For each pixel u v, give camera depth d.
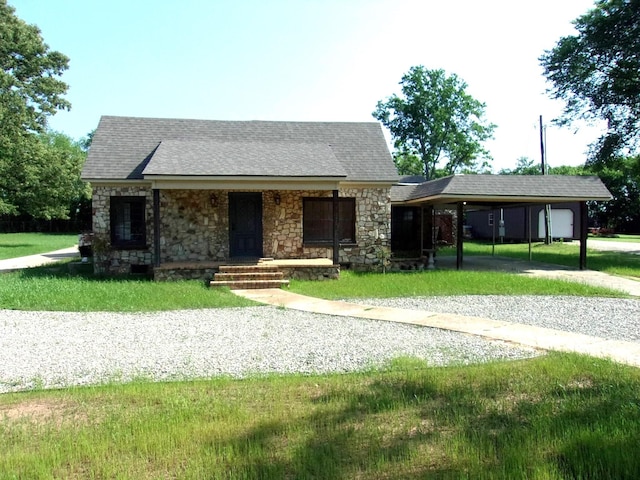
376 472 3.36
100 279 14.12
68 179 31.44
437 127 43.84
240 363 6.35
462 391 4.99
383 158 17.14
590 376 5.44
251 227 15.84
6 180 29.20
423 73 44.00
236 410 4.51
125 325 8.58
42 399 4.98
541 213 33.56
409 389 5.09
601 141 24.09
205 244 15.57
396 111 45.66
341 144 17.77
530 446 3.66
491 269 17.02
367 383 5.35
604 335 7.71
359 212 16.28
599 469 3.35
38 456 3.62
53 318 9.08
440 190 15.62
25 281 13.12
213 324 8.68
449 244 29.98
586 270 16.77
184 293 11.46
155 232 13.69
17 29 27.84
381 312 9.73
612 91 22.55
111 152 15.89
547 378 5.37
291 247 15.97
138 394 5.06
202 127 17.78
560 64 23.72
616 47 21.72
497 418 4.29
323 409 4.55
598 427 3.96
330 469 3.38
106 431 4.07
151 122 17.64
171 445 3.79
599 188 16.25
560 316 9.26
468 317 9.20
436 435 3.93
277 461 3.52
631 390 4.89
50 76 29.95
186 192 15.48
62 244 33.00
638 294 11.91
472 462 3.45
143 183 15.17
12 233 47.56
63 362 6.41
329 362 6.35
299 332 8.07
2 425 4.27
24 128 28.59
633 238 38.81
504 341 7.35
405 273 15.66
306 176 14.06
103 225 15.20
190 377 5.77
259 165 14.52
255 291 12.52
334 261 14.48
